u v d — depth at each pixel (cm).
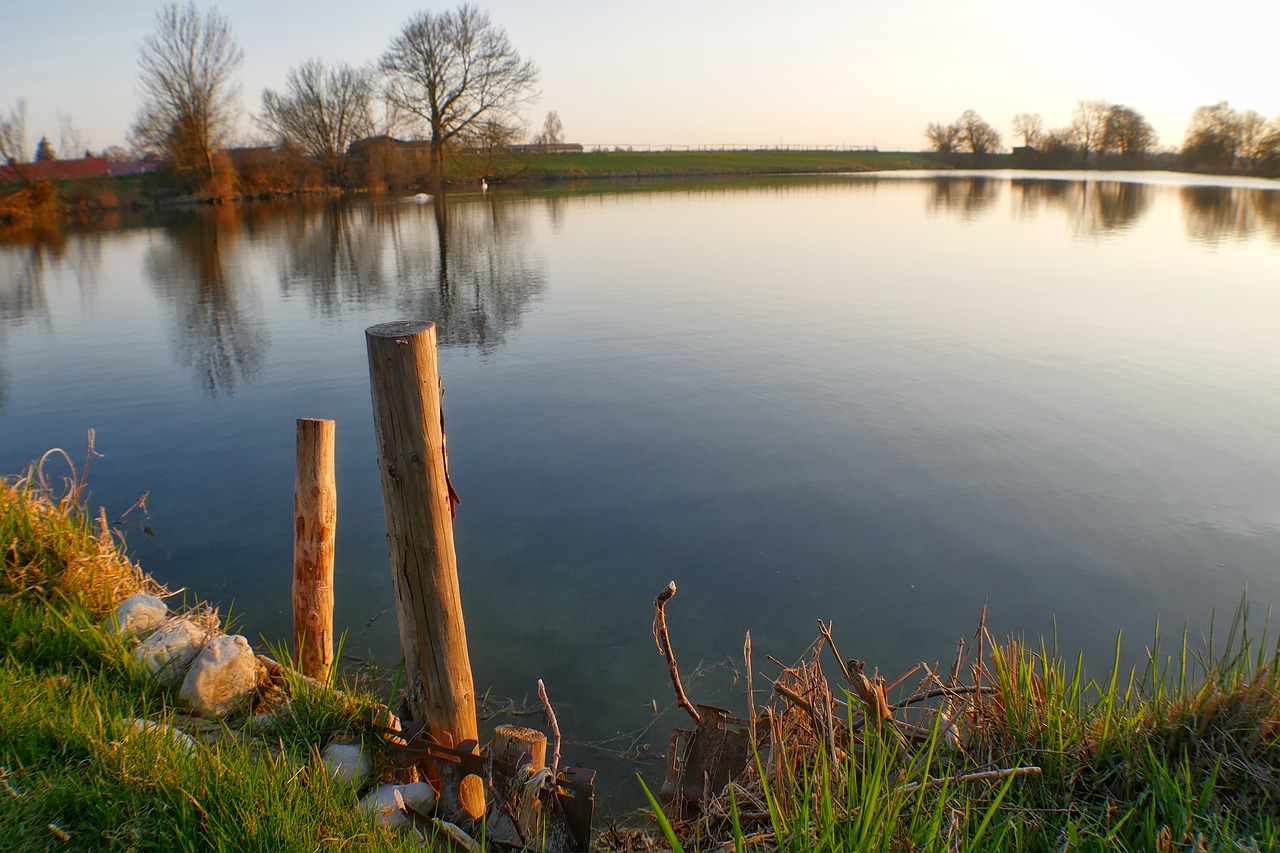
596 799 388
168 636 396
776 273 2011
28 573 438
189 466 812
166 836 267
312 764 317
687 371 1138
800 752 327
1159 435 849
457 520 684
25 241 3038
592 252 2478
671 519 680
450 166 6353
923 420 907
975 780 307
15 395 1078
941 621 534
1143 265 2042
